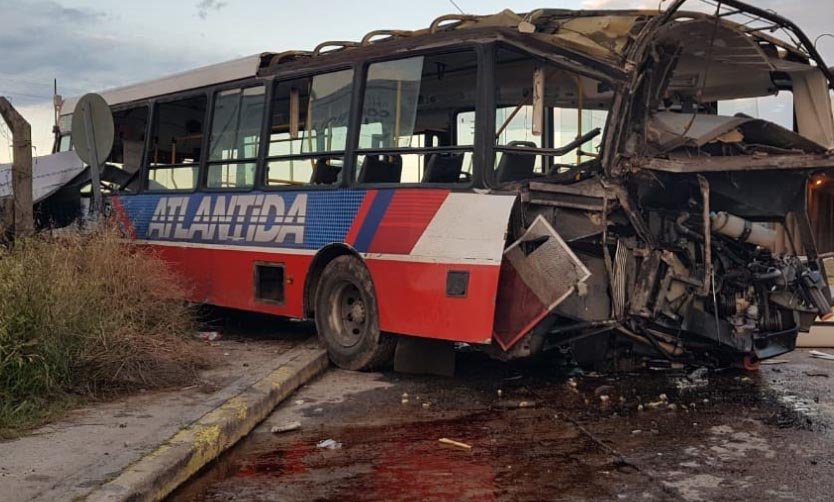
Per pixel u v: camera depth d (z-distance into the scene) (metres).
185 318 8.77
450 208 7.45
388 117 8.22
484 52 7.41
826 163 6.95
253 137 9.97
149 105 11.87
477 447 5.82
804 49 7.71
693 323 7.52
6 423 5.59
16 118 8.85
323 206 8.84
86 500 4.17
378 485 5.01
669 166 7.00
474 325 7.09
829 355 9.89
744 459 5.50
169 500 4.75
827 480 5.04
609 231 7.35
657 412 6.85
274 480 5.12
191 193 10.84
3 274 6.64
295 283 9.13
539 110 7.32
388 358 8.43
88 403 6.37
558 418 6.64
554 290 6.84
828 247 8.15
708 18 7.07
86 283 7.31
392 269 7.90
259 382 7.14
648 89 7.29
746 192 7.33
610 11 7.64
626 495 4.80
